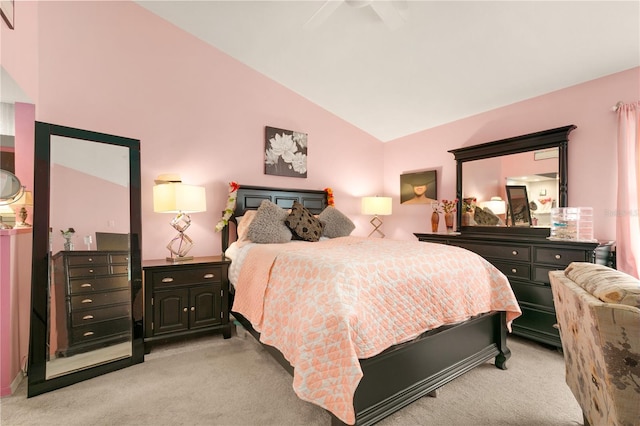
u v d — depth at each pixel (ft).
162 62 10.20
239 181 11.79
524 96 10.69
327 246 7.98
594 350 3.78
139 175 8.00
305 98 13.60
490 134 11.89
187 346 8.57
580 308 4.01
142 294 7.78
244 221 10.36
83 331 6.88
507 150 11.05
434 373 5.94
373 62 10.45
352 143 15.20
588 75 9.14
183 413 5.50
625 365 3.33
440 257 6.72
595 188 9.17
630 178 8.36
